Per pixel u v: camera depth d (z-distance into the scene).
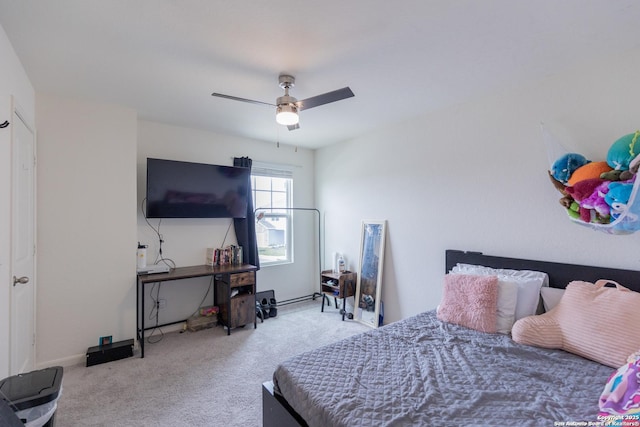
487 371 1.50
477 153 2.67
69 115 2.65
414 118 3.20
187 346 3.01
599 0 1.45
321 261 4.59
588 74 2.05
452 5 1.49
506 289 2.07
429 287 3.06
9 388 1.38
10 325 1.83
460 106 2.79
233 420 1.90
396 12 1.54
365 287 3.69
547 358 1.63
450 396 1.30
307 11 1.53
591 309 1.71
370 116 3.15
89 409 2.00
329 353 1.71
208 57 1.98
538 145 2.29
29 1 1.43
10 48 1.80
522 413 1.18
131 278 2.94
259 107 2.89
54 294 2.58
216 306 3.68
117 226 2.87
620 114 1.92
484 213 2.62
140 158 3.26
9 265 1.79
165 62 2.04
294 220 4.54
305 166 4.65
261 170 4.18
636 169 1.61
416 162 3.18
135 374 2.45
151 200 3.12
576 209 1.93
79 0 1.43
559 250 2.18
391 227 3.47
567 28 1.68
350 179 4.05
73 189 2.66
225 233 3.89
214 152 3.76
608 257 1.96
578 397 1.28
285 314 4.02
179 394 2.18
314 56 1.97
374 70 2.16
